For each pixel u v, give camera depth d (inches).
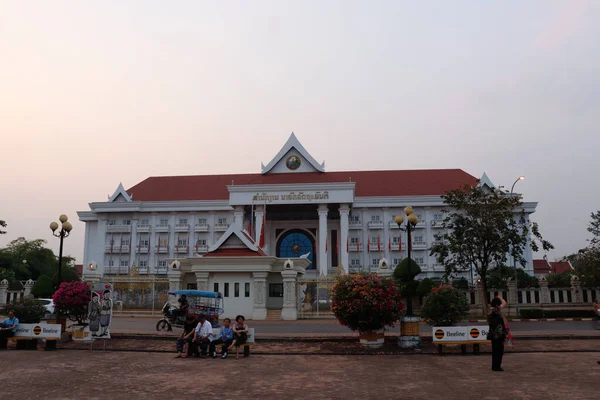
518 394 424.2
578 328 1008.9
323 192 2780.5
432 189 3159.5
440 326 716.7
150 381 496.1
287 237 3166.8
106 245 3211.1
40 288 1485.0
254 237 2876.5
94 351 730.2
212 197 3248.0
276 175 3034.0
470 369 560.1
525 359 628.1
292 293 1348.4
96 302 770.2
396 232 3073.3
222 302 1232.2
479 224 1494.8
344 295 740.7
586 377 501.7
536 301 1385.3
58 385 473.4
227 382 491.5
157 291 1491.1
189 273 1457.9
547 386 457.7
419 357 666.2
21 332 743.7
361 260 3058.6
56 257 3678.6
